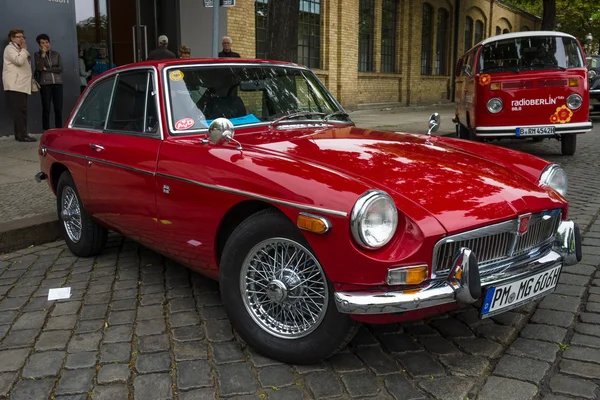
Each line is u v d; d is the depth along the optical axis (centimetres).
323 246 264
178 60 395
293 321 295
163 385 281
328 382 280
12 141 993
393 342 320
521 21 3600
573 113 870
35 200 620
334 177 274
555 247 323
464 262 261
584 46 3888
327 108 442
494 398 265
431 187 287
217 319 354
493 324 341
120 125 413
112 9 1180
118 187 394
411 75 2245
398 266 255
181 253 357
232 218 322
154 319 356
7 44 1002
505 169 339
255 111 399
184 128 367
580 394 266
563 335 325
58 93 1037
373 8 1980
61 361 306
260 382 281
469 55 1038
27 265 466
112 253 493
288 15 781
